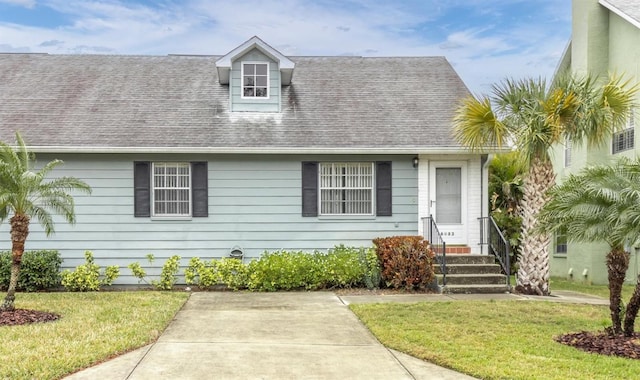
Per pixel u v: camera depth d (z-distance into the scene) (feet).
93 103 47.50
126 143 42.83
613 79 37.47
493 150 42.19
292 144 43.80
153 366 20.52
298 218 44.70
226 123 45.96
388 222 44.93
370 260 41.73
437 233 41.78
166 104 47.85
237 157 44.55
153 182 44.24
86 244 43.55
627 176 24.11
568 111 36.19
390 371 20.30
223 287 42.78
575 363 20.75
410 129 45.85
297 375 19.74
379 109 48.52
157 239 43.91
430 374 19.94
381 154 44.47
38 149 41.93
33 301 34.73
